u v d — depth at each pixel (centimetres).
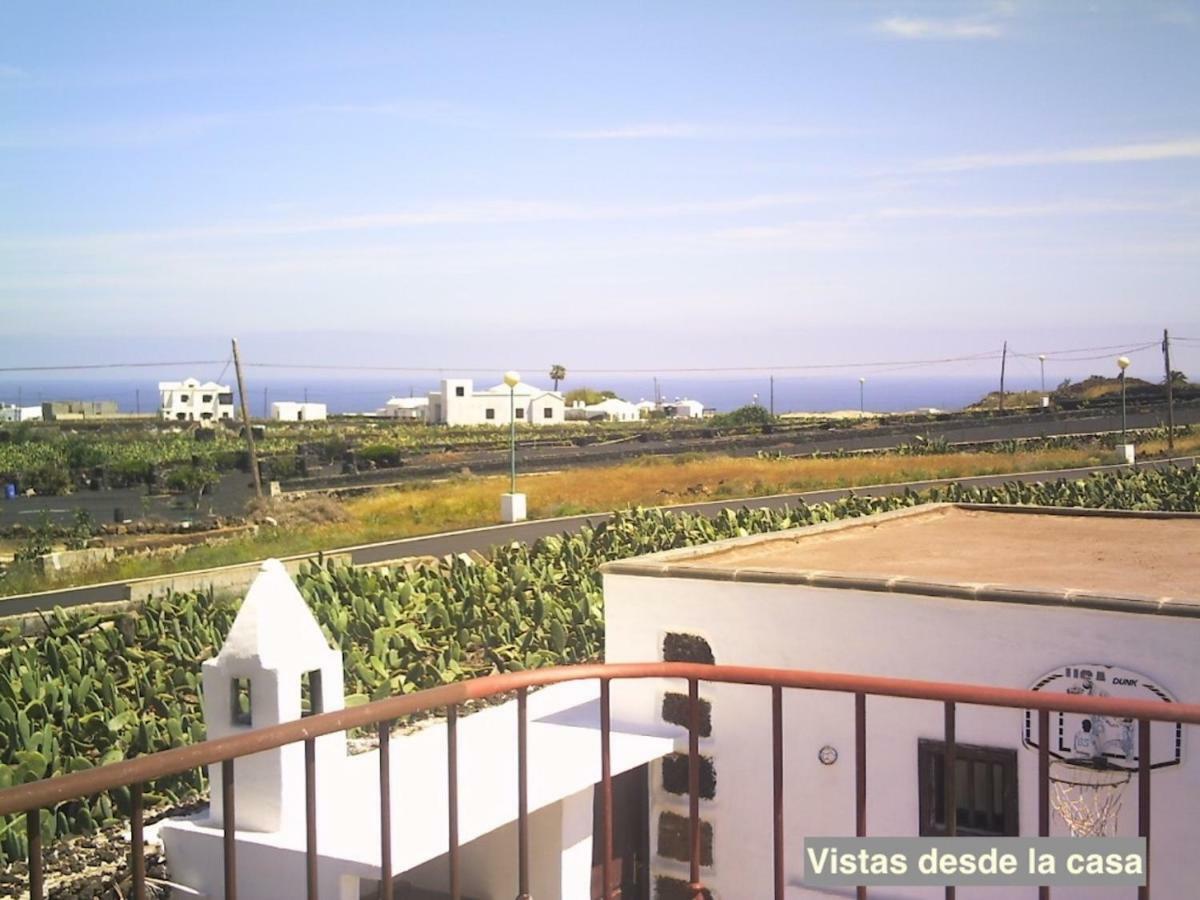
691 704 594
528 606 2134
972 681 1036
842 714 1106
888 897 1080
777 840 560
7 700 1617
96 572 3400
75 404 15025
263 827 981
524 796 577
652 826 1194
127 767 447
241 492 6112
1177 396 8869
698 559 1331
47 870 1119
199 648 1989
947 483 4844
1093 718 979
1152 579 1164
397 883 1138
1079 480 4191
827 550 1423
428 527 4106
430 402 12181
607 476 5466
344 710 507
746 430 8694
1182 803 956
